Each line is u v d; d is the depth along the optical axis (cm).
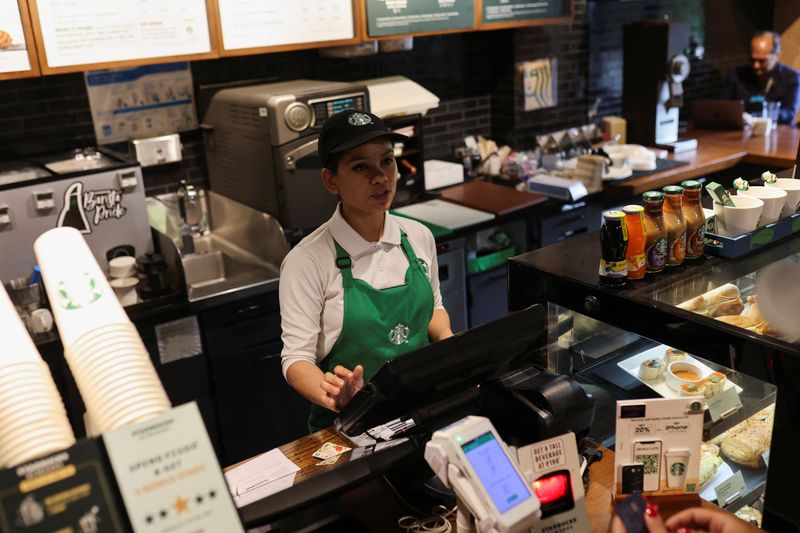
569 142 469
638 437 137
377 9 361
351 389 168
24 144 333
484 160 459
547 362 195
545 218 400
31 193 282
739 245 191
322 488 139
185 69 364
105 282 116
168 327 294
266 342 321
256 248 349
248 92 340
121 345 105
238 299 307
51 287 114
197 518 95
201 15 315
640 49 486
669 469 139
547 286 189
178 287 303
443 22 385
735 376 161
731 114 532
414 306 209
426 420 149
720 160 456
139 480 93
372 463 145
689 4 545
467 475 118
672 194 183
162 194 371
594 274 185
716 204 195
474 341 144
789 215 206
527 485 121
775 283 169
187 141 375
